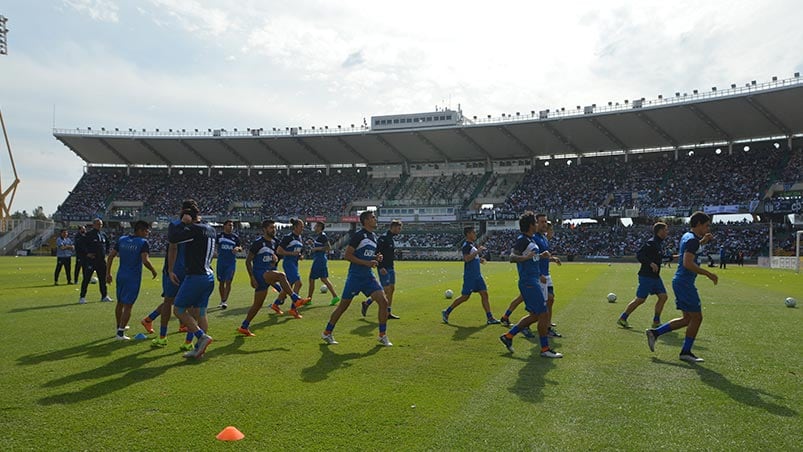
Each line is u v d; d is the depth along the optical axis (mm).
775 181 47031
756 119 45344
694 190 50375
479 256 10922
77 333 9305
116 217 62969
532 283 7629
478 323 10781
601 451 4184
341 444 4270
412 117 59719
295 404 5266
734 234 47562
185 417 4875
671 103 45250
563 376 6449
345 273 28188
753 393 5770
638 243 51469
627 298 15836
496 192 59844
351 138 58781
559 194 56438
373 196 63469
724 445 4332
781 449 4258
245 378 6230
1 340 8633
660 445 4312
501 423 4777
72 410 5039
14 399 5359
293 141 60250
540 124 51875
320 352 7773
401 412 5051
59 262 19406
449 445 4266
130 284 8781
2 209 59812
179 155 64625
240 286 19469
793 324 10805
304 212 63312
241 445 4242
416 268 36062
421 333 9500
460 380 6223
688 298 7281
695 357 7324
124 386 5855
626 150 55812
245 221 63625
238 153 63562
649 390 5859
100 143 61844
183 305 7371
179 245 8188
